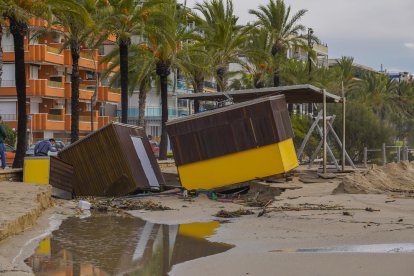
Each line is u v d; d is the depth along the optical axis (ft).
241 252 41.57
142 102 196.65
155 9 138.51
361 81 337.72
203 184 83.46
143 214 66.69
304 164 142.10
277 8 193.06
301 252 40.04
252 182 82.17
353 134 189.47
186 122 83.46
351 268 34.22
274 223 53.83
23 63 107.96
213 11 171.83
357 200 63.87
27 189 69.72
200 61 169.99
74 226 56.39
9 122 204.03
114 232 52.54
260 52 178.70
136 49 160.15
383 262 35.14
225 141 82.64
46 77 217.36
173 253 42.34
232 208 71.05
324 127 97.14
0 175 85.46
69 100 225.97
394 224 49.03
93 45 155.12
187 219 61.87
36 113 208.95
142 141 98.58
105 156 90.12
